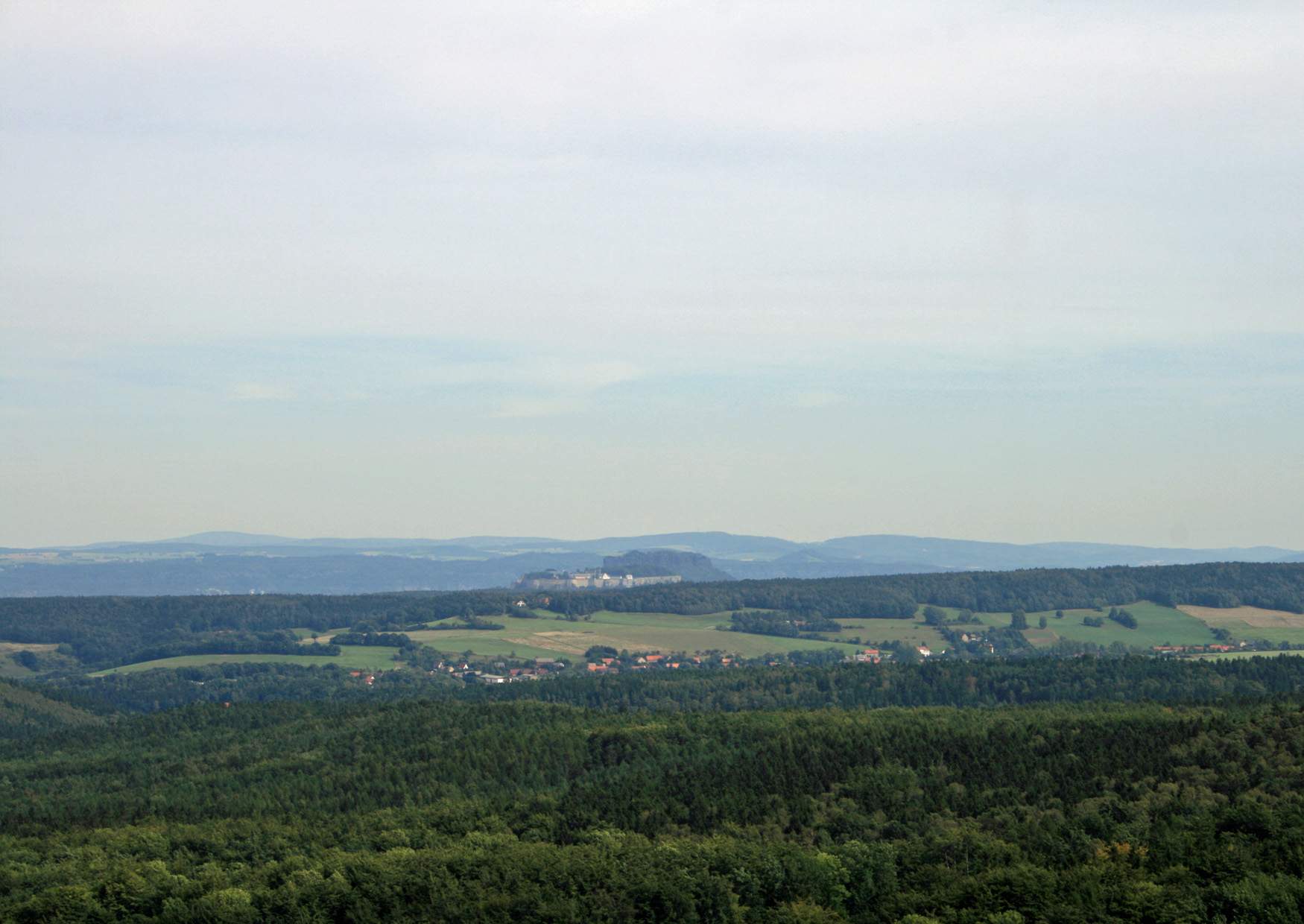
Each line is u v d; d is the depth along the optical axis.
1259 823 154.00
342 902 161.50
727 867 159.50
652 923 153.25
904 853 161.50
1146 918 140.50
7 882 168.12
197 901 160.88
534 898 156.88
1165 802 164.00
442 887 161.38
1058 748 186.25
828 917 150.62
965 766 184.12
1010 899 147.12
